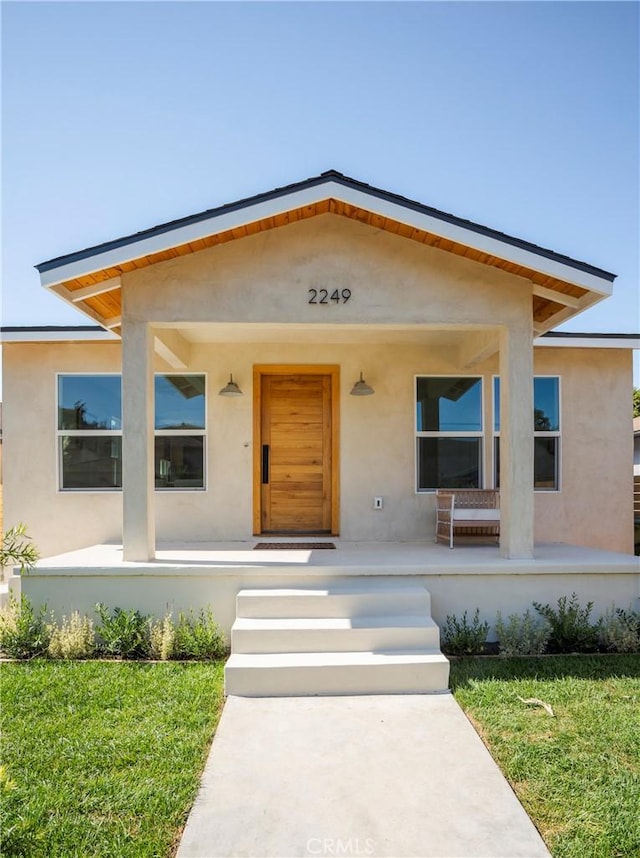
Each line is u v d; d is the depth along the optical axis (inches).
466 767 137.2
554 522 337.4
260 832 113.5
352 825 115.9
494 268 236.8
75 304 237.3
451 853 107.7
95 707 166.4
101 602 227.6
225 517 323.0
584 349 343.0
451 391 333.4
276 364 328.5
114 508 323.9
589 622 233.3
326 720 163.0
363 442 328.5
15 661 207.5
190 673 193.5
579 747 143.9
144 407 232.2
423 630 198.7
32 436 325.7
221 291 231.9
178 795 123.7
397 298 234.7
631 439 341.4
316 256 233.6
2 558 145.1
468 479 331.9
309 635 196.7
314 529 334.6
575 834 112.0
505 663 203.5
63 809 118.6
